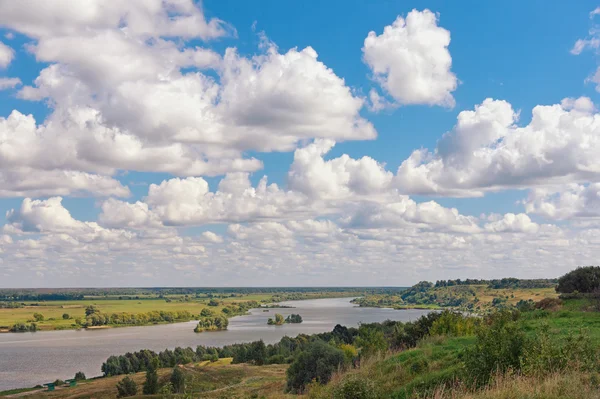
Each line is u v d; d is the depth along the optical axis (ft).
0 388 358.64
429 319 165.99
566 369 54.44
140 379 350.64
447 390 65.41
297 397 122.31
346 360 180.55
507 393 49.70
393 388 81.10
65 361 496.64
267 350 444.55
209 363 432.66
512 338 64.39
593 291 138.72
